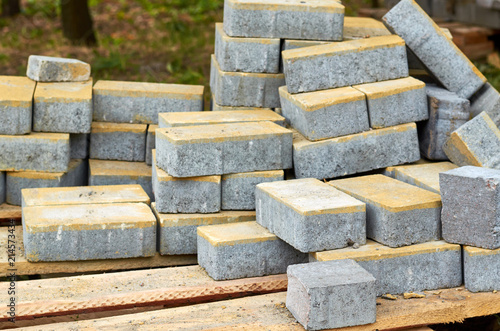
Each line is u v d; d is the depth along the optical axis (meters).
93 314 2.79
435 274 2.78
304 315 2.67
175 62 4.00
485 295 2.76
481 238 2.75
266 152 2.90
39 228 2.82
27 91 3.02
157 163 2.92
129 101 3.12
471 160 2.91
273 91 3.06
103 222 2.84
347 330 2.69
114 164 3.11
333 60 2.96
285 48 3.04
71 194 2.95
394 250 2.76
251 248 2.81
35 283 2.79
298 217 2.75
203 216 2.89
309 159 2.92
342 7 3.03
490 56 3.90
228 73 3.04
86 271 2.87
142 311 2.79
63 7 4.55
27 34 5.01
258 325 2.69
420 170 2.94
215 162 2.88
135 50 4.29
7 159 2.99
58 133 3.02
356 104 2.93
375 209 2.79
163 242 2.88
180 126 2.95
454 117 2.98
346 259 2.73
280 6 3.02
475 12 4.02
